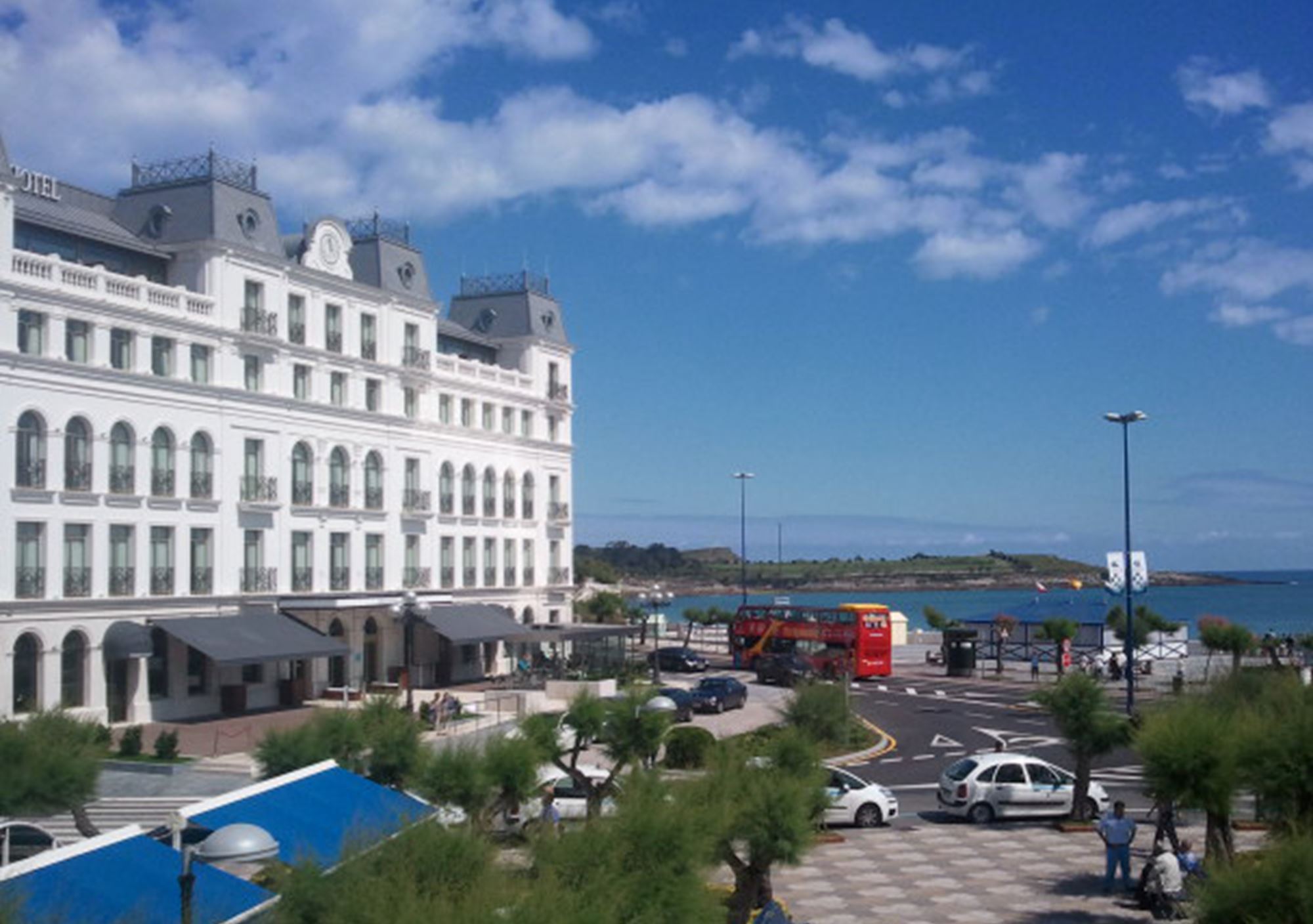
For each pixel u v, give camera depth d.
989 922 23.70
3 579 42.03
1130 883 26.06
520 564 72.31
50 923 14.34
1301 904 13.39
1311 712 21.41
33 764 23.91
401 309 62.81
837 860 29.06
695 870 16.53
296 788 22.78
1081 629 79.81
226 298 51.88
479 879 13.56
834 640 74.88
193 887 16.31
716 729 50.66
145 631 46.41
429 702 52.09
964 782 33.88
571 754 31.64
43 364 43.50
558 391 76.50
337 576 58.12
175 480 49.19
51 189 49.56
